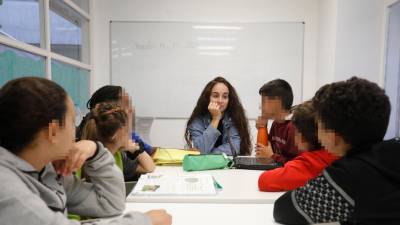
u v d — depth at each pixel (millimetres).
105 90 1599
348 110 752
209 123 2289
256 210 1038
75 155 895
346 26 2891
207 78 3547
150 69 3555
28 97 622
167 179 1371
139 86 3576
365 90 759
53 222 604
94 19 3508
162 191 1188
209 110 2244
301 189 849
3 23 1895
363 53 2900
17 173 635
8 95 623
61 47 2771
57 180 845
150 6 3490
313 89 3525
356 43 2898
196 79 3553
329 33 3066
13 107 615
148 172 1578
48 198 735
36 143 651
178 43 3518
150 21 3498
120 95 1597
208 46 3512
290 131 1746
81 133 1163
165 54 3533
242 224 920
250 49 3502
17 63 2043
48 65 2441
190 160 1614
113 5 3498
